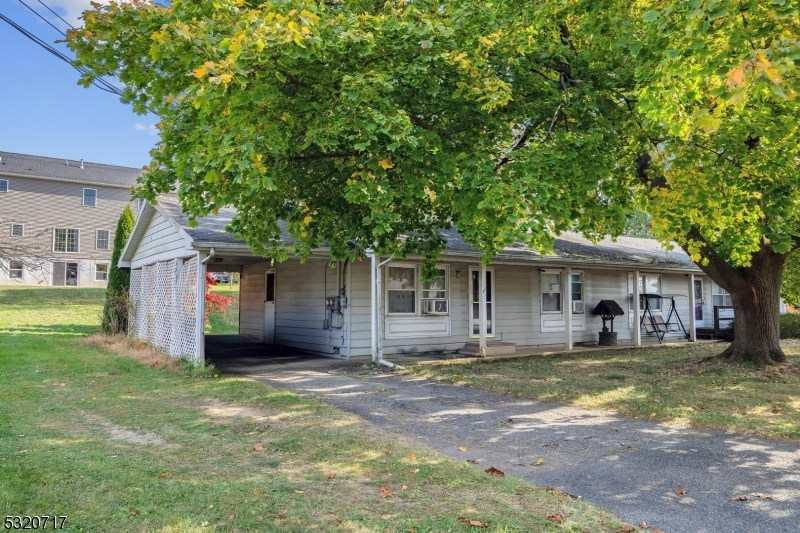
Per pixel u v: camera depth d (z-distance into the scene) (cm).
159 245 1315
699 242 934
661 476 443
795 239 990
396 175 585
